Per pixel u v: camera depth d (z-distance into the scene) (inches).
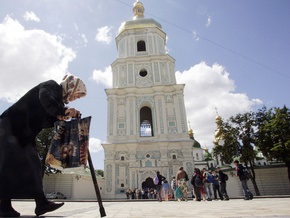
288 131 1156.5
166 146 1165.1
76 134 127.5
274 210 177.2
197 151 2390.5
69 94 142.6
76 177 1226.0
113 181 1111.6
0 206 129.4
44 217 131.1
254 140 1240.2
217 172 596.7
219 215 146.8
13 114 133.1
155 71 1373.0
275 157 1160.8
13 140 127.0
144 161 1145.4
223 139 1291.8
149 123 1407.5
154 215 161.9
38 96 138.6
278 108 1247.5
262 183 1190.9
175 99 1296.8
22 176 122.6
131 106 1277.1
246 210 188.1
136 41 1488.7
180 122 1236.5
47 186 1220.5
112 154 1162.0
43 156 1170.6
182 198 635.5
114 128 1227.2
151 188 1096.8
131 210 239.1
